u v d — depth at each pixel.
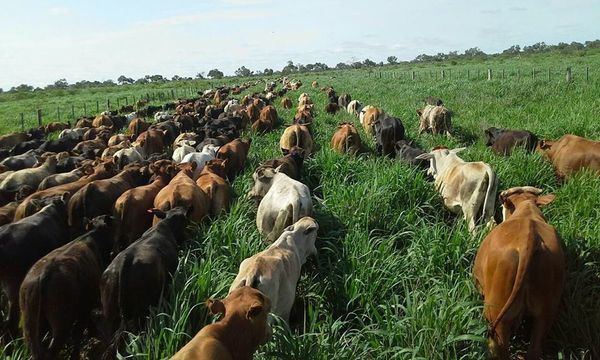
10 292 7.35
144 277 6.53
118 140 18.75
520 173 11.34
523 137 13.96
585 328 6.28
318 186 11.75
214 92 47.84
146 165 12.47
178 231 8.17
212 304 5.27
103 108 44.84
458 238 7.86
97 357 6.95
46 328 6.47
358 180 11.70
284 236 7.50
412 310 6.10
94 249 7.30
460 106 25.64
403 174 10.84
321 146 16.47
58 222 8.37
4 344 6.98
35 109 46.34
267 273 6.53
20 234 7.56
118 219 9.26
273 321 6.56
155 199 9.66
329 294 7.54
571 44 158.12
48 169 13.13
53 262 6.54
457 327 5.92
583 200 9.37
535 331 5.65
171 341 5.68
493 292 5.73
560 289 5.63
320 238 8.89
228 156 13.77
